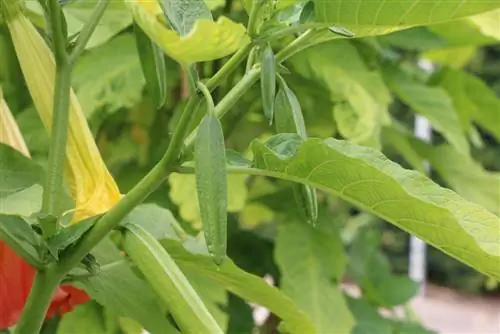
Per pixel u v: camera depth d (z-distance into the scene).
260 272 1.73
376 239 1.98
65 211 1.00
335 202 2.63
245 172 0.90
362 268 1.89
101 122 1.60
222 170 0.78
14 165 0.99
